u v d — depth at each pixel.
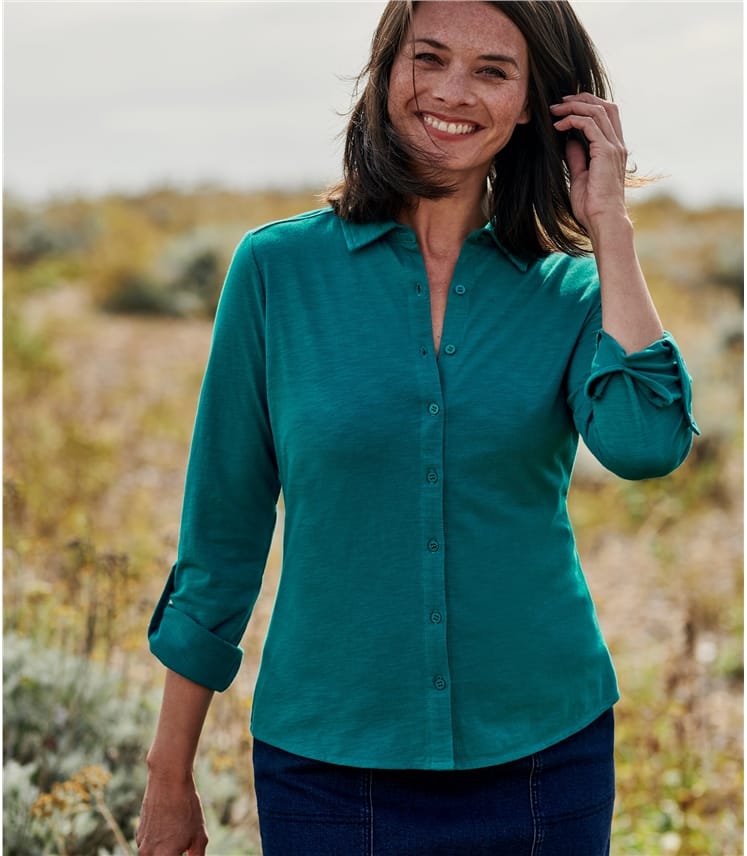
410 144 1.93
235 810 3.45
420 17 1.91
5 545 4.85
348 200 1.99
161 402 9.51
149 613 4.12
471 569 1.86
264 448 2.02
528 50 1.95
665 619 5.80
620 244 1.93
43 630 4.11
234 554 2.02
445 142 1.91
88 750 3.42
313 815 1.88
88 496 6.79
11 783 3.11
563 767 1.92
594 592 6.27
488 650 1.86
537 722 1.89
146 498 7.00
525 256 2.00
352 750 1.86
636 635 5.57
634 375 1.85
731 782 4.01
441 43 1.89
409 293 1.92
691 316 12.14
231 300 1.98
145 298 13.90
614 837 3.59
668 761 4.04
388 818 1.86
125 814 3.23
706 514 7.63
